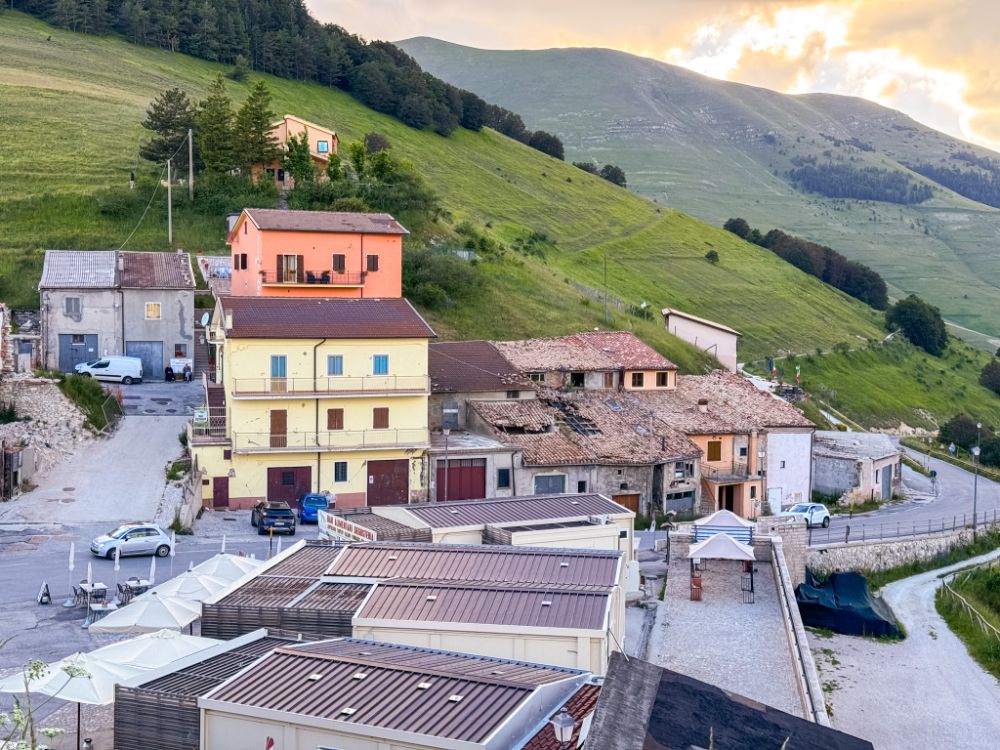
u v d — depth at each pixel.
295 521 66.31
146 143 134.50
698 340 129.88
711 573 66.56
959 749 49.66
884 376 166.62
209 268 105.31
